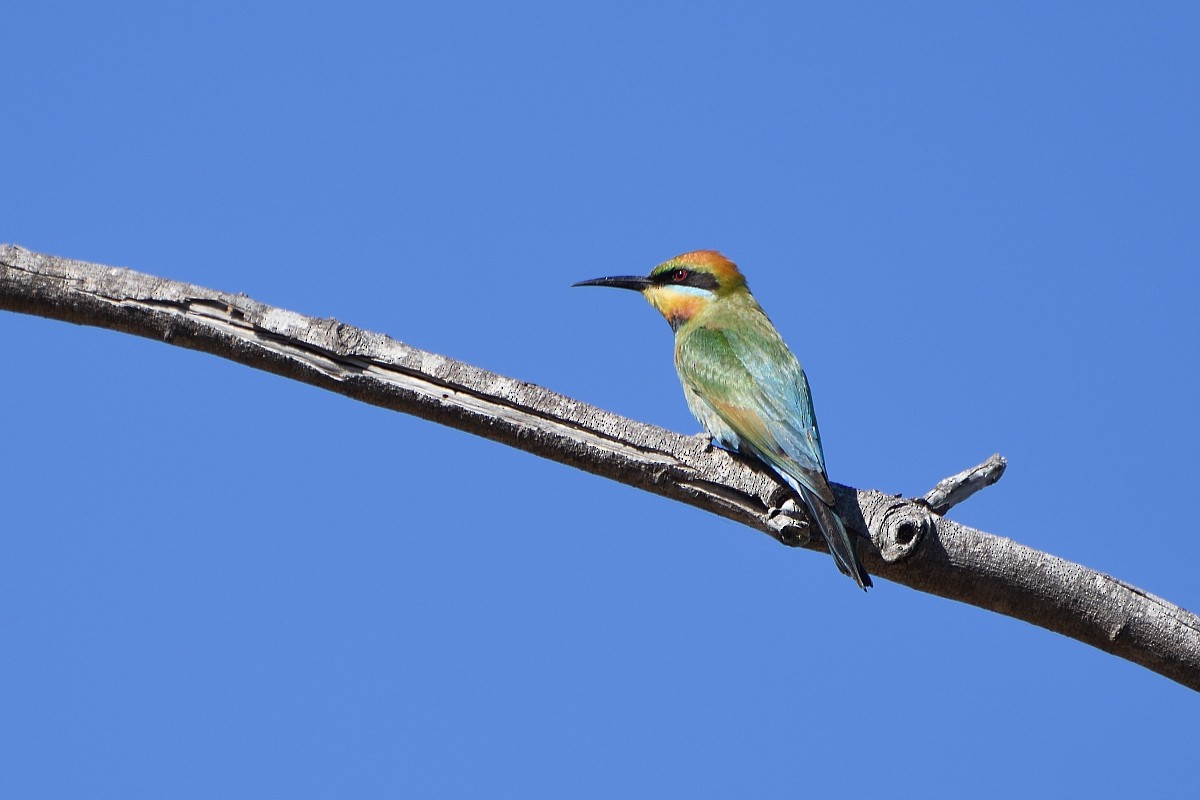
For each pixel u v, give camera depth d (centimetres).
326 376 807
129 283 803
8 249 806
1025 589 800
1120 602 789
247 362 814
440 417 818
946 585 813
